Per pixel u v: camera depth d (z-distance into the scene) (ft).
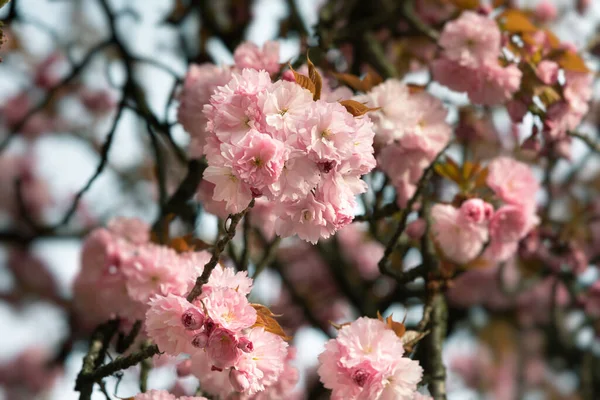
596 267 9.04
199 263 5.67
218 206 6.08
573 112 6.48
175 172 8.86
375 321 5.36
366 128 4.90
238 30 8.32
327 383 5.32
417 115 6.15
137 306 5.91
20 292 11.25
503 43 6.50
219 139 4.83
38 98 10.99
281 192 4.80
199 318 4.88
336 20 7.16
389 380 5.31
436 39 6.97
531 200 6.33
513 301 10.21
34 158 11.48
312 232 4.94
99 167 6.88
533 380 11.62
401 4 7.11
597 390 9.73
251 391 4.95
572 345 9.07
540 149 6.66
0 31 5.15
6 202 11.30
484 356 11.73
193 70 6.30
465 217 6.21
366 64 7.57
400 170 6.20
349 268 9.45
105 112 11.19
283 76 5.56
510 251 6.38
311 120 4.79
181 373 5.85
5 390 11.73
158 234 6.33
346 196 4.90
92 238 6.30
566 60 6.49
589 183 10.46
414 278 6.18
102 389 5.42
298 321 9.63
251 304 5.04
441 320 6.19
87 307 6.44
